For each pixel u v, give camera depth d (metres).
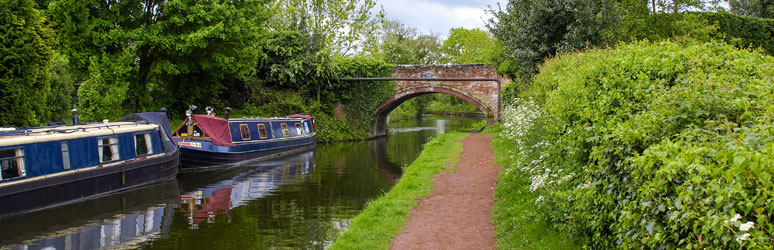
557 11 18.08
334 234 9.84
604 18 17.03
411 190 10.76
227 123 19.97
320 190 14.51
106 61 18.81
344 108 32.78
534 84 15.55
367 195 13.73
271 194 13.94
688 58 6.00
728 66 5.82
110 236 9.88
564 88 7.57
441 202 9.59
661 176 3.56
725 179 2.98
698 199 3.15
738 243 2.80
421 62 62.22
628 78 6.01
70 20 18.09
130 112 21.78
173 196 13.65
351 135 31.55
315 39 31.14
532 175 9.15
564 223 6.28
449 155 15.90
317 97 31.34
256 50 24.31
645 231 3.83
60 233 10.07
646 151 3.60
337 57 33.88
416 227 8.07
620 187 4.44
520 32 19.45
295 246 9.10
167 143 16.73
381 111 33.88
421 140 31.62
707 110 3.95
